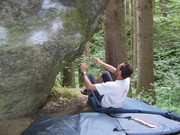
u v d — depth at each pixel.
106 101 3.31
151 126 2.91
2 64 2.34
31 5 2.67
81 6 2.90
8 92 2.71
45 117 3.26
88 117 3.19
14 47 2.35
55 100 3.95
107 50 4.41
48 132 2.81
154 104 4.39
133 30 9.38
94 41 11.84
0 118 3.02
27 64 2.50
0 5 2.48
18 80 2.57
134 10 8.73
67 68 6.45
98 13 3.06
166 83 4.11
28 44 2.44
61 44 2.68
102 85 3.15
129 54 10.62
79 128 2.88
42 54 2.56
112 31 4.25
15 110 3.10
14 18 2.53
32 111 3.45
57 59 2.81
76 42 2.79
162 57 7.88
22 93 2.92
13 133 2.80
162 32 7.98
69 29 2.76
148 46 4.95
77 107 3.74
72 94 4.29
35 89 3.08
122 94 3.22
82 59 7.30
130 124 2.98
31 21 2.62
